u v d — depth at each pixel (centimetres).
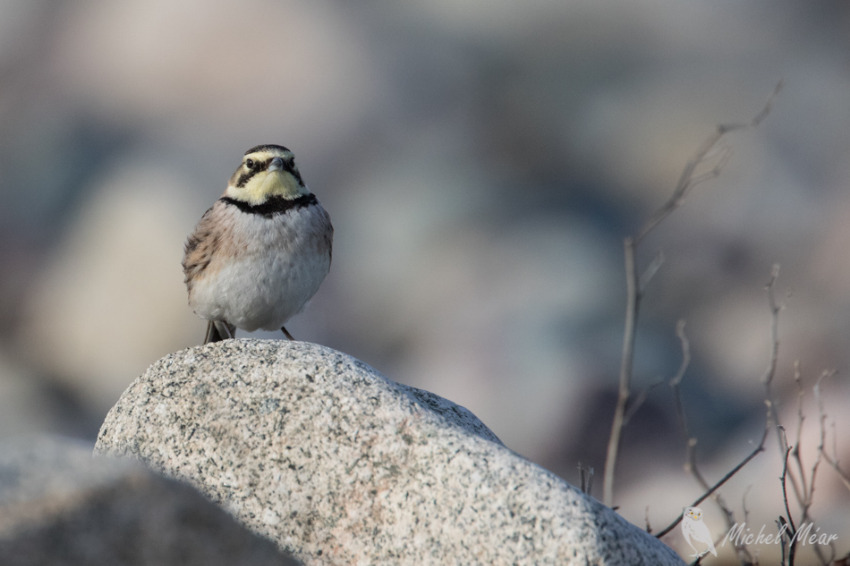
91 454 428
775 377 1784
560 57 2462
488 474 494
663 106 2383
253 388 550
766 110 998
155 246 1947
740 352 1858
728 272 2058
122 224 1988
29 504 399
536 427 1639
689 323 1936
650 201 2234
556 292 1886
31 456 420
